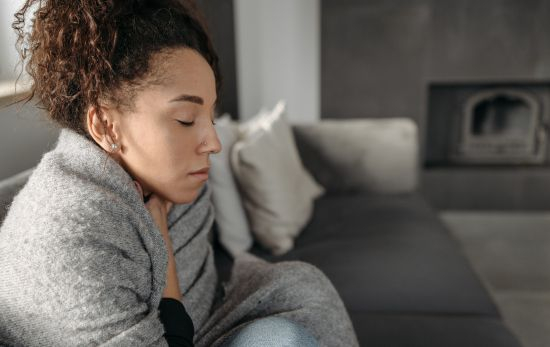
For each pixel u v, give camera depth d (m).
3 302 0.57
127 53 0.59
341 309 0.82
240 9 3.13
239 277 0.91
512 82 3.00
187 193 0.66
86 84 0.60
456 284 1.29
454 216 3.00
